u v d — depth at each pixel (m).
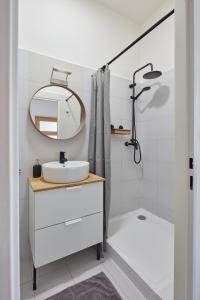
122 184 2.20
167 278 1.24
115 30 2.12
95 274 1.39
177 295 0.87
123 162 2.19
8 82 0.42
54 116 1.67
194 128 0.77
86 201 1.40
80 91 1.81
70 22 1.79
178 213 0.85
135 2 2.01
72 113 1.77
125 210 2.24
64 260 1.55
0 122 0.41
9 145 0.43
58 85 1.68
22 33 1.54
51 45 1.67
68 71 1.74
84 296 1.20
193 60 0.75
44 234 1.22
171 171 1.96
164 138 2.02
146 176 2.28
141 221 2.13
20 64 1.50
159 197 2.11
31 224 1.34
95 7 1.97
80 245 1.38
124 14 2.18
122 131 2.01
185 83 0.78
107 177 1.66
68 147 1.77
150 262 1.40
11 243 0.44
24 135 1.54
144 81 2.26
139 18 2.24
